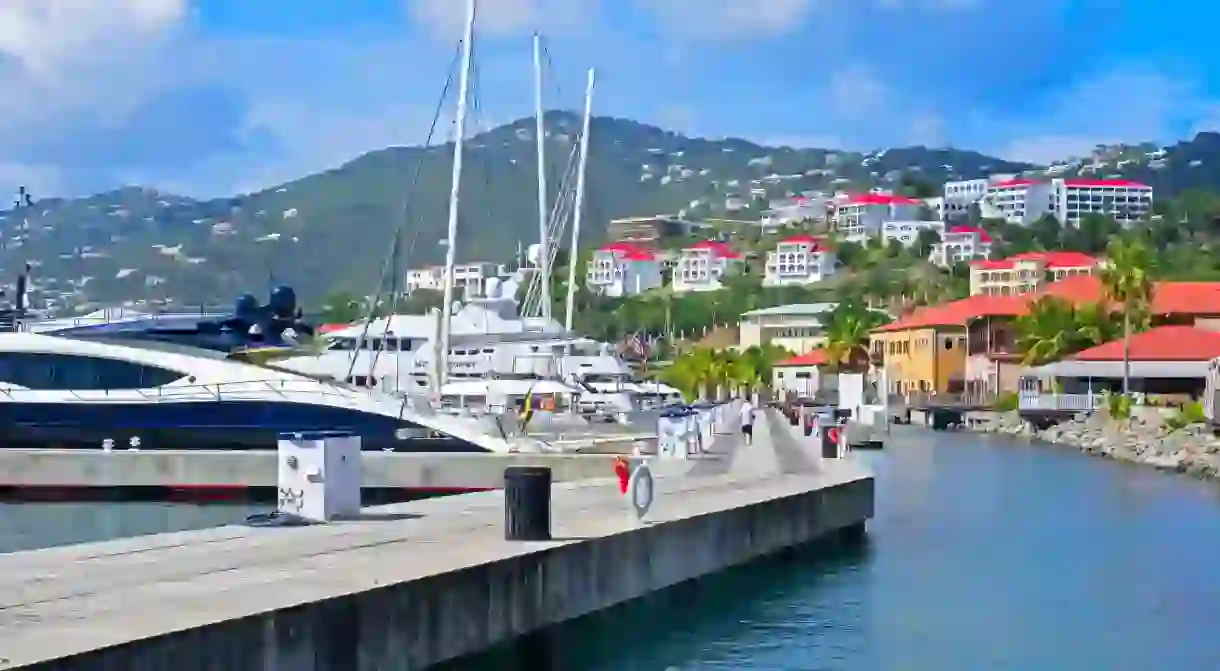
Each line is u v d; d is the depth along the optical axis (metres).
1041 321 148.75
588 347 88.12
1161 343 132.25
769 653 26.72
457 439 54.59
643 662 25.77
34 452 50.66
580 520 29.03
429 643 20.86
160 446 54.31
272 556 22.88
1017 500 56.16
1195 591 33.59
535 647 23.91
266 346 73.69
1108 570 36.75
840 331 189.75
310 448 27.73
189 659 16.44
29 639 15.75
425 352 78.56
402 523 27.61
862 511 41.66
